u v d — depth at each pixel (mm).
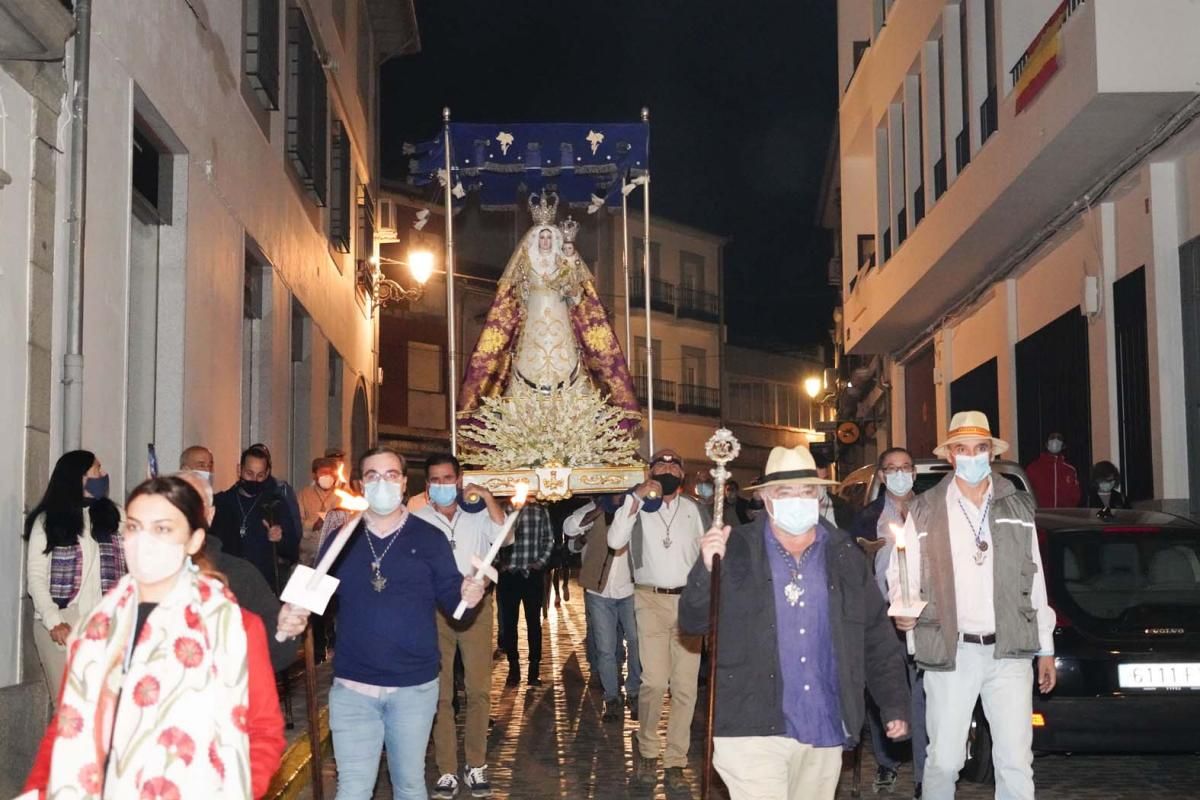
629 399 12320
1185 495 14414
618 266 51281
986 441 7066
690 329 55531
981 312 21922
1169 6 13219
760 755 5863
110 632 4180
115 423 10602
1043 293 18797
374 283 29422
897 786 9516
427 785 9664
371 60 29625
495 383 12273
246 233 15609
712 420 56594
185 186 12812
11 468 8750
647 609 9875
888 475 9148
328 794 9578
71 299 9523
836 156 33188
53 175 9367
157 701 4133
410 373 41625
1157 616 9078
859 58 29047
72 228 9555
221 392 14250
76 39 9641
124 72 10758
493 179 13578
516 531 11812
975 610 7051
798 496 5895
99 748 4105
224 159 14383
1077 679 8930
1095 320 16422
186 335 12750
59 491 8406
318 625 15961
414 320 41688
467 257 43688
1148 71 13188
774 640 5902
